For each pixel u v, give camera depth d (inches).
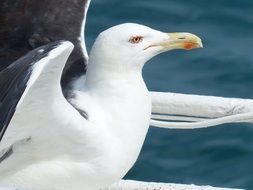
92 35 945.5
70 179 464.1
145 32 469.4
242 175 776.3
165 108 501.4
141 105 468.8
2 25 502.9
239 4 997.2
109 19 974.4
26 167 459.8
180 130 802.8
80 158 459.2
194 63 897.5
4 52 491.2
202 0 1002.1
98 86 465.7
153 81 870.4
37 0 510.6
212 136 801.6
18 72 410.0
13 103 403.2
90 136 454.0
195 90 868.0
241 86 880.9
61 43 415.8
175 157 788.6
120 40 464.1
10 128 434.6
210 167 783.1
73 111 444.1
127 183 479.5
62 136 450.3
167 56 899.4
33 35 499.5
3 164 454.0
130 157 469.7
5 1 510.3
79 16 508.7
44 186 466.3
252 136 801.6
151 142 794.8
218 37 950.4
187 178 772.6
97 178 466.6
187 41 478.3
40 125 442.0
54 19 506.0
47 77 420.5
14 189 396.2
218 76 888.9
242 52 922.7
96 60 465.4
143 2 995.9
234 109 496.7
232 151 794.8
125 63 466.0
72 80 474.3
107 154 461.1
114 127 462.6
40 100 429.7
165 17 984.9
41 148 453.7
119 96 465.1
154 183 478.9
